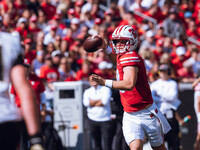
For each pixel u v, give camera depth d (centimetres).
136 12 4438
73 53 3419
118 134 2506
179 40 4112
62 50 3497
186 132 2805
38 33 3938
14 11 4100
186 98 2819
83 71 3145
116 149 2505
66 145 2722
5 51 810
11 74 798
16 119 817
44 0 4319
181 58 3638
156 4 4469
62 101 2730
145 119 1558
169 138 2484
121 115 2503
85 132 2728
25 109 754
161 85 2453
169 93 2444
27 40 3350
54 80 2995
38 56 3253
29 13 4078
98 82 1416
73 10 4275
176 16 4494
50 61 3005
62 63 3078
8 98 819
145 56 2948
